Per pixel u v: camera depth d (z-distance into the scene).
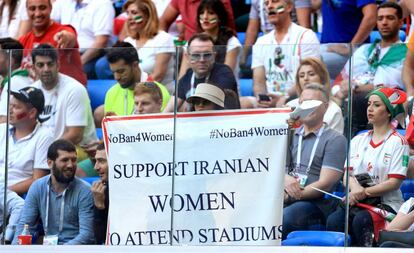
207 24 30.00
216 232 21.27
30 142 22.61
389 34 28.61
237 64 22.11
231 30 30.27
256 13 32.72
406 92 21.52
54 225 22.39
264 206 21.22
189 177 21.42
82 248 21.16
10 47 29.73
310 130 21.33
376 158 21.33
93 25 33.38
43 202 22.55
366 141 21.34
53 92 22.80
